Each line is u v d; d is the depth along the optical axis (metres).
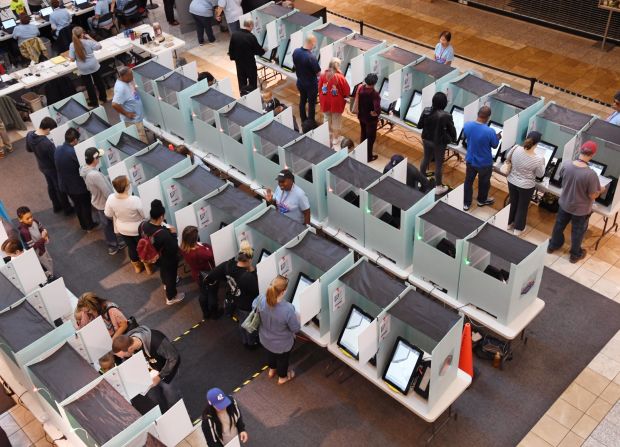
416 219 6.14
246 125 7.91
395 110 9.29
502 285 5.70
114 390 5.09
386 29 13.12
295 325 5.95
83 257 8.44
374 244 6.79
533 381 6.33
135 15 13.42
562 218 7.38
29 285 6.97
